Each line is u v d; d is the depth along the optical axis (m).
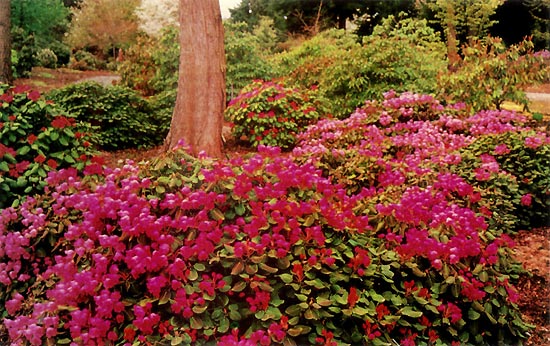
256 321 3.05
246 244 3.06
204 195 3.23
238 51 13.04
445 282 3.43
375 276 3.32
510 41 15.78
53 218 4.06
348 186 5.27
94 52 21.55
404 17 18.61
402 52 10.89
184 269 3.08
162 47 13.16
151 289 2.99
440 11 15.79
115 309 3.04
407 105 8.49
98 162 5.27
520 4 15.30
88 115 10.01
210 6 7.89
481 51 10.58
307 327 2.99
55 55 18.64
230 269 3.17
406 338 3.29
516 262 4.51
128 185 3.39
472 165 5.75
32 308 3.64
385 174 5.23
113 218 3.31
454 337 3.43
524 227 5.84
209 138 7.90
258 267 3.11
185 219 3.17
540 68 10.23
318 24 20.94
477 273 3.48
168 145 8.02
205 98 7.90
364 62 10.86
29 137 4.97
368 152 5.60
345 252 3.28
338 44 17.73
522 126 8.11
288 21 21.81
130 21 19.94
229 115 10.21
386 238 3.61
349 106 10.95
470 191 4.58
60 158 5.07
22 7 17.83
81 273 3.11
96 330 2.96
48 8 18.47
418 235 3.49
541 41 15.41
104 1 19.94
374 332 3.16
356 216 3.73
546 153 5.98
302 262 3.13
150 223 3.14
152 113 11.17
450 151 6.30
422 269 3.54
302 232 3.29
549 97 12.66
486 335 3.56
